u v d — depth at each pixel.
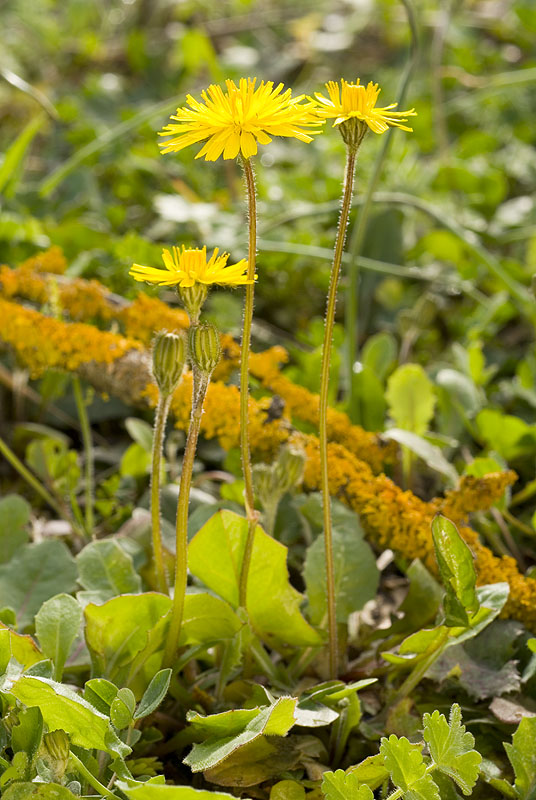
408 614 0.46
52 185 0.73
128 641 0.43
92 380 0.52
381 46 1.35
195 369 0.40
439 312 0.73
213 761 0.39
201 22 1.45
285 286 0.74
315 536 0.50
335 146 0.96
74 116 0.99
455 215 0.85
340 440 0.52
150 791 0.38
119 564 0.45
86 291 0.55
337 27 1.46
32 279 0.56
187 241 0.74
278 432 0.50
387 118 0.40
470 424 0.54
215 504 0.48
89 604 0.42
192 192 0.87
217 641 0.43
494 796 0.43
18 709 0.40
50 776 0.39
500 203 0.90
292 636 0.44
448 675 0.44
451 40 1.24
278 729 0.40
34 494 0.56
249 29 1.37
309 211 0.67
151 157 0.89
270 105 0.39
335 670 0.44
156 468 0.43
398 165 0.91
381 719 0.44
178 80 1.16
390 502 0.48
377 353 0.60
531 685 0.45
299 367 0.66
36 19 1.36
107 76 1.18
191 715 0.40
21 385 0.59
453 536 0.42
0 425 0.62
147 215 0.85
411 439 0.49
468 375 0.58
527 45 1.27
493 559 0.47
